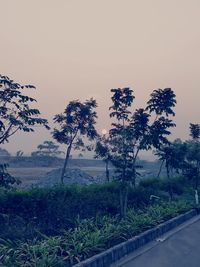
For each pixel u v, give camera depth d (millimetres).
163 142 18078
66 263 9156
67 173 41125
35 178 54094
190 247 12156
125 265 9961
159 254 11203
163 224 15039
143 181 26344
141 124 17516
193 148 26266
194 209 20547
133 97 17484
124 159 17219
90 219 13898
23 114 11227
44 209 13188
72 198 15211
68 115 32562
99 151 29859
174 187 27281
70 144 32562
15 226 11812
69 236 11414
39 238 11406
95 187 18359
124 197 18125
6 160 112938
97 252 10344
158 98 18156
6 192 12844
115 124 17766
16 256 9359
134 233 13047
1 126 10875
